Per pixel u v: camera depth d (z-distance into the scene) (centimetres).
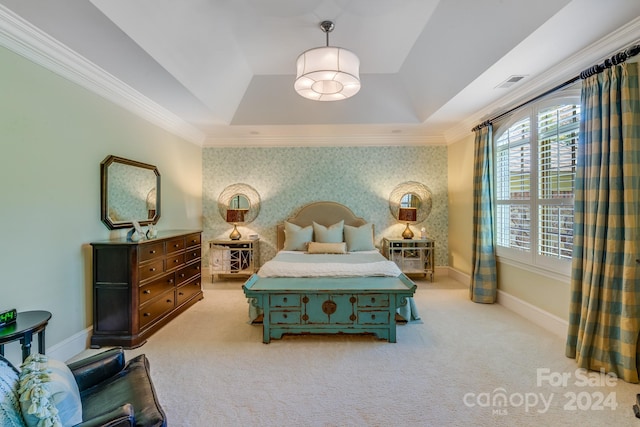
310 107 433
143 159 357
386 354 254
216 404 191
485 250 385
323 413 183
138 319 273
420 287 459
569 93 272
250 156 534
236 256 505
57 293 241
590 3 182
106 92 289
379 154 534
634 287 209
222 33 287
